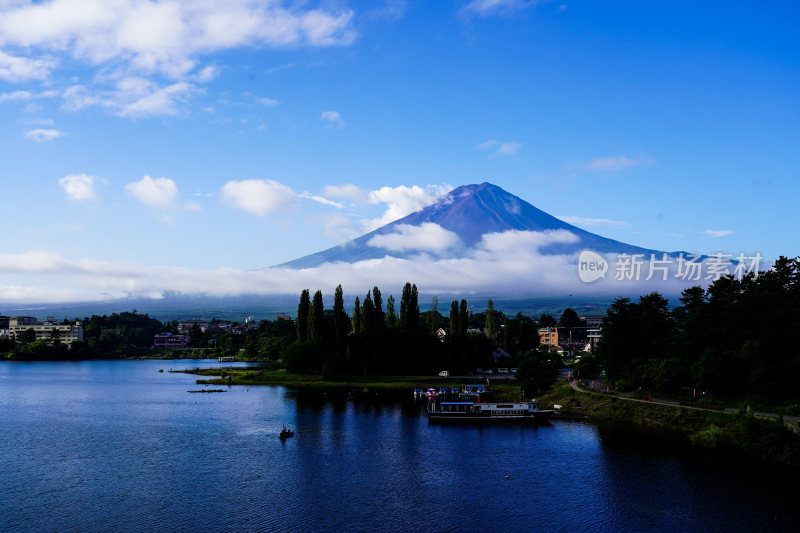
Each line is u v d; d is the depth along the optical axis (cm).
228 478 10931
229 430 15188
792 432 11731
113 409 18775
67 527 8619
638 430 14662
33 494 10038
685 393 16250
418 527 8650
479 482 10694
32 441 13912
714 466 11312
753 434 12031
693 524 8675
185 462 12000
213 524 8719
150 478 10912
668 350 17312
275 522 8800
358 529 8562
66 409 18838
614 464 11638
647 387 17425
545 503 9600
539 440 13888
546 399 19250
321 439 14125
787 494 9781
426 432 14962
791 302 14438
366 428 15488
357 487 10431
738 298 16225
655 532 8438
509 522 8838
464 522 8838
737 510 9144
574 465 11694
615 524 8725
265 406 19312
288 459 12250
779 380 13750
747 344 14388
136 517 8988
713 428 12900
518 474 11156
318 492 10150
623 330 18688
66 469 11488
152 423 16188
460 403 16900
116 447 13275
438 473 11250
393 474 11206
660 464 11531
